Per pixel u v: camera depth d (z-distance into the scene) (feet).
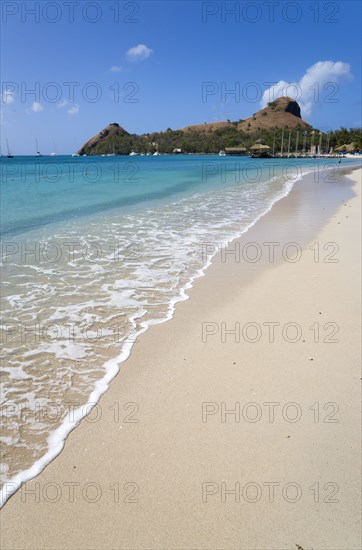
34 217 42.19
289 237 32.24
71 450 10.07
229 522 8.23
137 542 7.86
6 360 14.06
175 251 28.30
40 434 10.58
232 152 463.42
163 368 13.61
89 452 10.00
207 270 24.09
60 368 13.60
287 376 13.05
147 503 8.64
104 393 12.28
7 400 11.91
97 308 18.42
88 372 13.39
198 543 7.84
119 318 17.40
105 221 39.91
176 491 8.91
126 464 9.64
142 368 13.61
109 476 9.31
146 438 10.44
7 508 8.52
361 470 9.39
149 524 8.20
